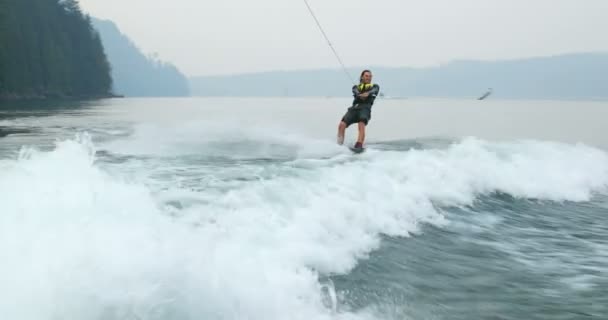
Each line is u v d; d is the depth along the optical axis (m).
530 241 4.89
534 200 6.67
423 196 5.71
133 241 2.87
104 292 2.49
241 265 3.10
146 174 5.81
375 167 6.29
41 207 3.19
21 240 2.74
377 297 3.27
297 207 4.39
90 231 2.90
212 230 3.57
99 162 6.74
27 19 82.56
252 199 4.45
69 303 2.42
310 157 7.75
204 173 5.92
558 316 3.17
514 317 3.13
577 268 4.15
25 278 2.48
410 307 3.17
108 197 3.58
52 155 4.46
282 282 3.14
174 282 2.67
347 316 2.95
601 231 5.41
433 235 4.77
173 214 3.86
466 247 4.53
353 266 3.74
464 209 5.81
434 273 3.80
